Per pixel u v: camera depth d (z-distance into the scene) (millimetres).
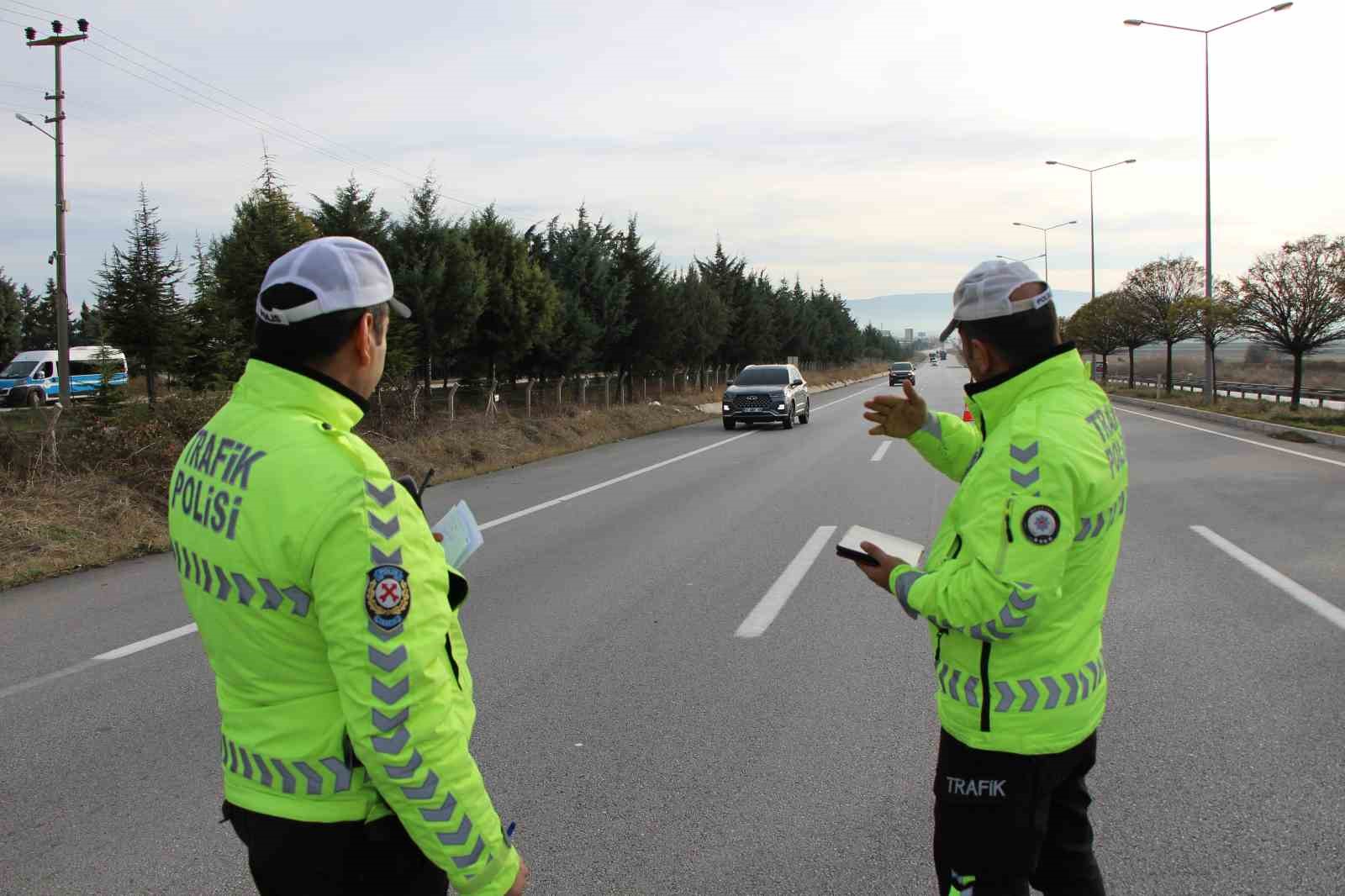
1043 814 2104
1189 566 7688
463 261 19641
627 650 5762
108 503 10625
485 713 4738
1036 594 1880
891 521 10195
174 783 4066
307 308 1696
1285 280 23656
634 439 23953
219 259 20125
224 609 1649
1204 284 37219
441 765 1610
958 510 2062
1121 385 49250
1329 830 3381
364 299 1749
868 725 4484
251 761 1673
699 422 31109
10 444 11273
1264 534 8984
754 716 4629
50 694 5234
